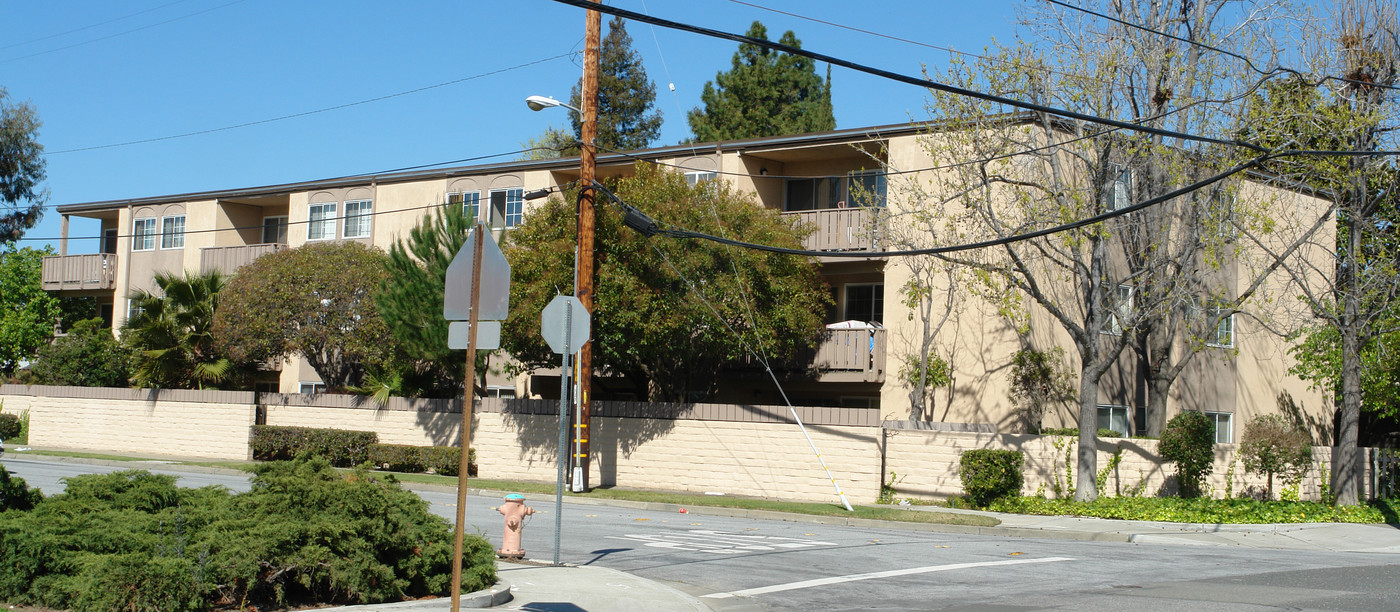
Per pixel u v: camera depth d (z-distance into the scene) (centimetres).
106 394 3275
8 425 3441
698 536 1593
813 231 2466
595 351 2344
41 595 843
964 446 2130
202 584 833
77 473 2369
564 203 2459
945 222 2289
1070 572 1267
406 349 2589
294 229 3566
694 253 2217
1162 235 2025
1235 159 1962
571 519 1798
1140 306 2059
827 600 1071
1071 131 2100
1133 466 2211
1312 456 2384
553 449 2511
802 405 2784
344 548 929
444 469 2634
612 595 1048
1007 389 2309
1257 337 2866
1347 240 2305
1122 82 1991
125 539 888
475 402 2645
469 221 2655
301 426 2919
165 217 3909
